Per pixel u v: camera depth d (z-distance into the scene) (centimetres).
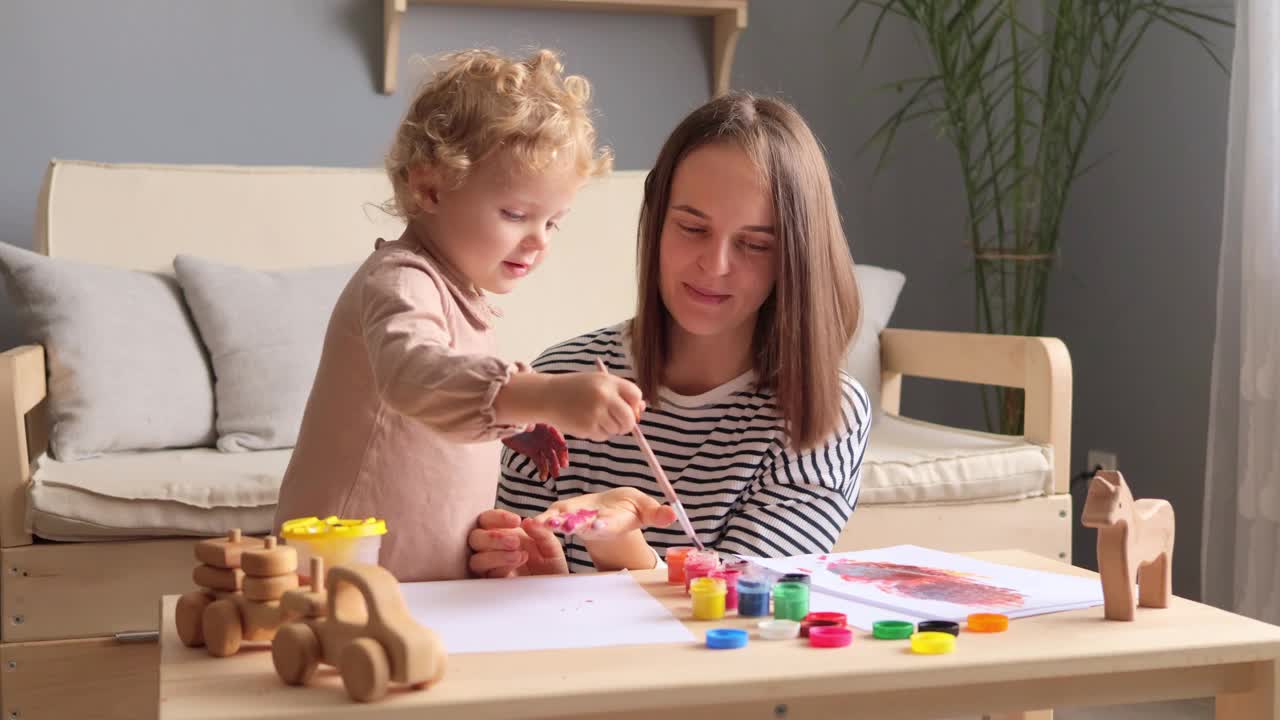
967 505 208
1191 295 280
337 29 277
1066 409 213
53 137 262
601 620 83
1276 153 232
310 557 82
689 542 121
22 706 176
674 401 125
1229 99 270
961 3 285
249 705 67
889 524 205
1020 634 81
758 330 126
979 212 321
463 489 103
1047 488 212
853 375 247
